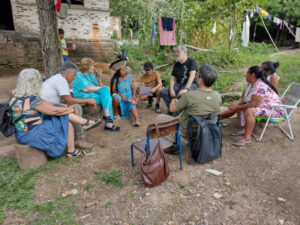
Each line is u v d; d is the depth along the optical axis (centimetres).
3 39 867
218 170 332
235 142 409
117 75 508
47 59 497
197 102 326
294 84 444
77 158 357
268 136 430
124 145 409
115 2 1756
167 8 1300
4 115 303
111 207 261
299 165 339
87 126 349
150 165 283
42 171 320
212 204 265
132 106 494
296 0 2306
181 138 353
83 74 475
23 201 265
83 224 238
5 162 336
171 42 1056
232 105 413
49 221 241
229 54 1256
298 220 241
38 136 312
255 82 413
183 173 324
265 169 332
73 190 287
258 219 243
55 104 325
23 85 304
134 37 1574
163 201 269
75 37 998
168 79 870
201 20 1209
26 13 894
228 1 1140
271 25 2552
